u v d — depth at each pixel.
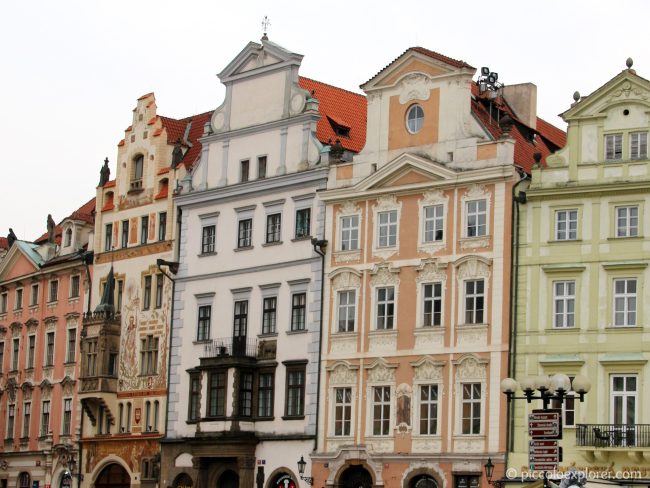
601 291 66.94
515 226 69.56
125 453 88.06
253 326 80.88
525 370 68.19
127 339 89.88
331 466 74.69
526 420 67.69
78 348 95.12
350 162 77.50
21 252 103.88
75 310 96.19
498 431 68.50
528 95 80.00
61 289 98.50
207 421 80.38
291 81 81.56
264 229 81.44
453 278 71.56
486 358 69.56
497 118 76.38
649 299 65.69
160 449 84.56
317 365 76.50
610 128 67.75
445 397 70.94
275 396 78.62
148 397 87.12
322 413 75.88
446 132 73.00
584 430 65.75
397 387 72.88
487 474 66.56
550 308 68.06
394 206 74.62
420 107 74.44
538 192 68.88
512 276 69.25
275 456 77.75
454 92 73.00
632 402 65.44
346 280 76.12
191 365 84.12
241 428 79.00
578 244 67.81
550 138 82.19
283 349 78.75
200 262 85.06
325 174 78.00
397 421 72.56
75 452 92.69
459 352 70.69
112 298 91.81
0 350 105.12
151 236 89.44
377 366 73.88
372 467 72.94
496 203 70.38
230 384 79.56
